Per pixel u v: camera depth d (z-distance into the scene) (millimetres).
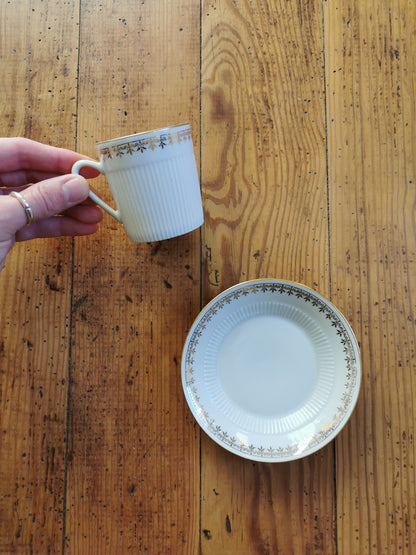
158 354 395
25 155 375
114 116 401
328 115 398
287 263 395
